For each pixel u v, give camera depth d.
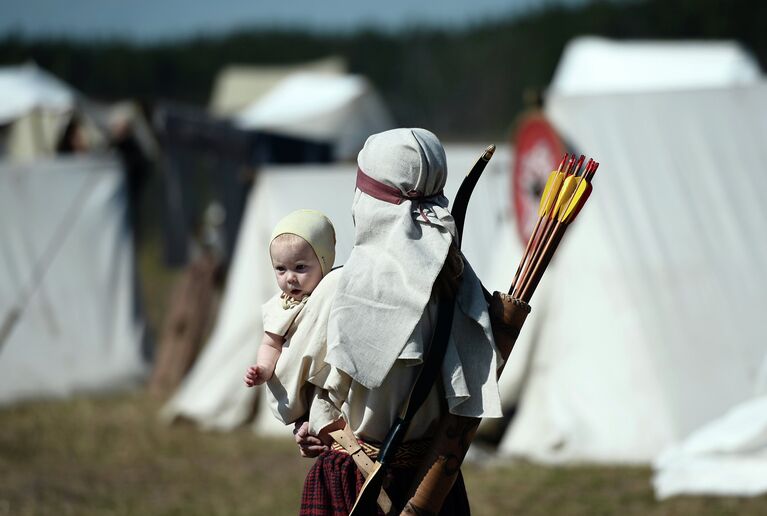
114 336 36.09
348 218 29.48
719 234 24.34
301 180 29.56
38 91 52.50
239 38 120.56
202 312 35.28
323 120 52.34
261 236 29.72
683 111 24.69
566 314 25.61
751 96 24.22
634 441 24.30
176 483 23.70
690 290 24.39
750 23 92.44
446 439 9.62
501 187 30.83
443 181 9.83
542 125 25.38
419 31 118.25
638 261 24.81
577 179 9.98
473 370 9.64
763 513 19.06
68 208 35.69
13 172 34.78
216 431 29.00
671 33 98.38
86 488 23.28
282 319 9.98
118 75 116.19
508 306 9.85
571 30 106.56
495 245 30.38
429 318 9.62
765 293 23.94
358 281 9.42
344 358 9.23
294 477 24.08
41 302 34.94
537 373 25.77
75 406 32.50
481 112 111.88
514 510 20.50
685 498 20.42
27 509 21.31
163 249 53.06
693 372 24.19
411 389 9.61
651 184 24.86
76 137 41.25
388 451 9.45
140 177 39.75
